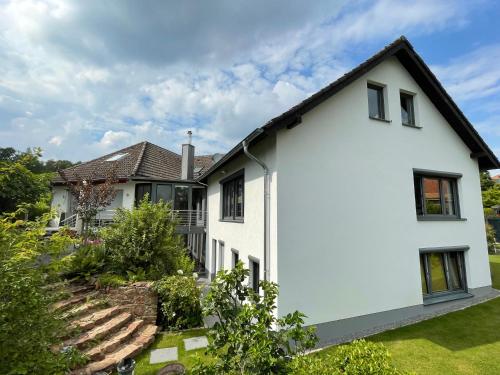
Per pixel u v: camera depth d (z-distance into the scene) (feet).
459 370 17.85
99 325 22.43
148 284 26.78
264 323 11.44
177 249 35.86
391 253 26.55
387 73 29.48
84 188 45.16
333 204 24.31
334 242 23.90
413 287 27.27
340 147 25.34
